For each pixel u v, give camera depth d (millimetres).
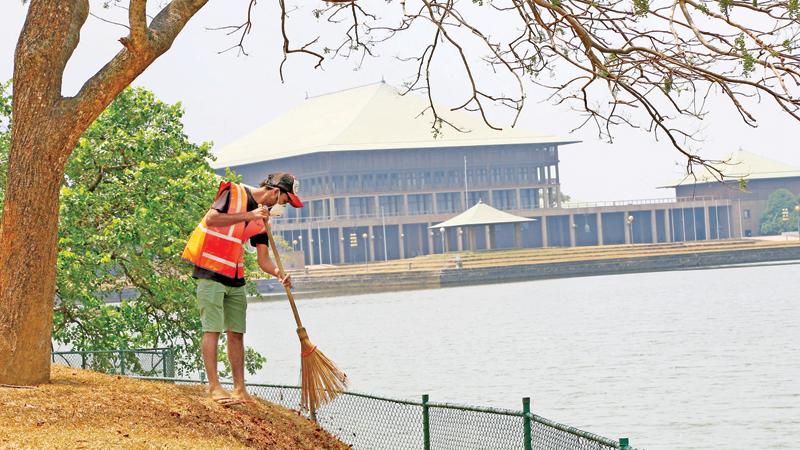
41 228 10781
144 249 24125
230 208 10961
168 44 11133
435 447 11633
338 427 13375
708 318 74312
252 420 11047
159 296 24812
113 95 11000
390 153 199000
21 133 10773
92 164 25344
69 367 12617
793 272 138875
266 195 11227
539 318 82188
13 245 10711
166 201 24953
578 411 34406
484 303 106938
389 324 84125
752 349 52281
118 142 25156
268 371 50688
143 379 13133
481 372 48188
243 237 11156
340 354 61031
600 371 45969
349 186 198000
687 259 173125
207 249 11047
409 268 165125
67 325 25109
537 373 46562
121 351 19406
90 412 9836
